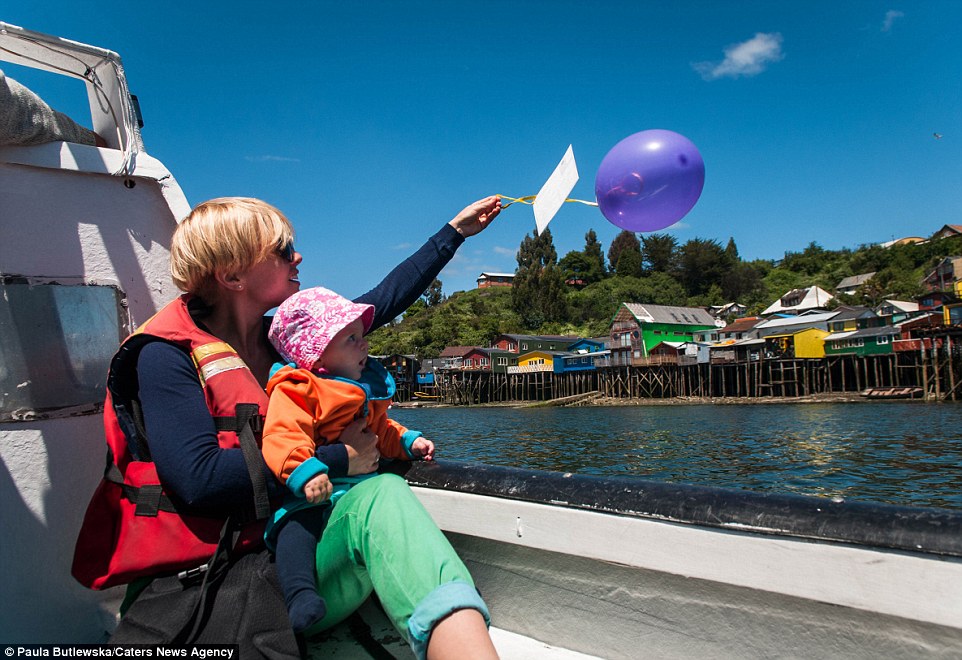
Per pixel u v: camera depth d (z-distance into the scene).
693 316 69.12
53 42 1.83
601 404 64.06
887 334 50.69
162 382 1.38
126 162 1.92
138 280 1.93
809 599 1.31
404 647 1.54
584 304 102.69
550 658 1.64
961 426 28.73
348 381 1.54
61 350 1.75
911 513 1.23
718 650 1.46
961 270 70.44
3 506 1.61
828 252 106.44
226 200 1.58
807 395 53.53
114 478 1.42
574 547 1.63
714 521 1.42
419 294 2.09
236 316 1.64
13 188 1.74
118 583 1.38
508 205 2.24
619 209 1.85
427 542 1.21
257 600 1.32
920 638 1.21
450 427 44.16
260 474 1.37
